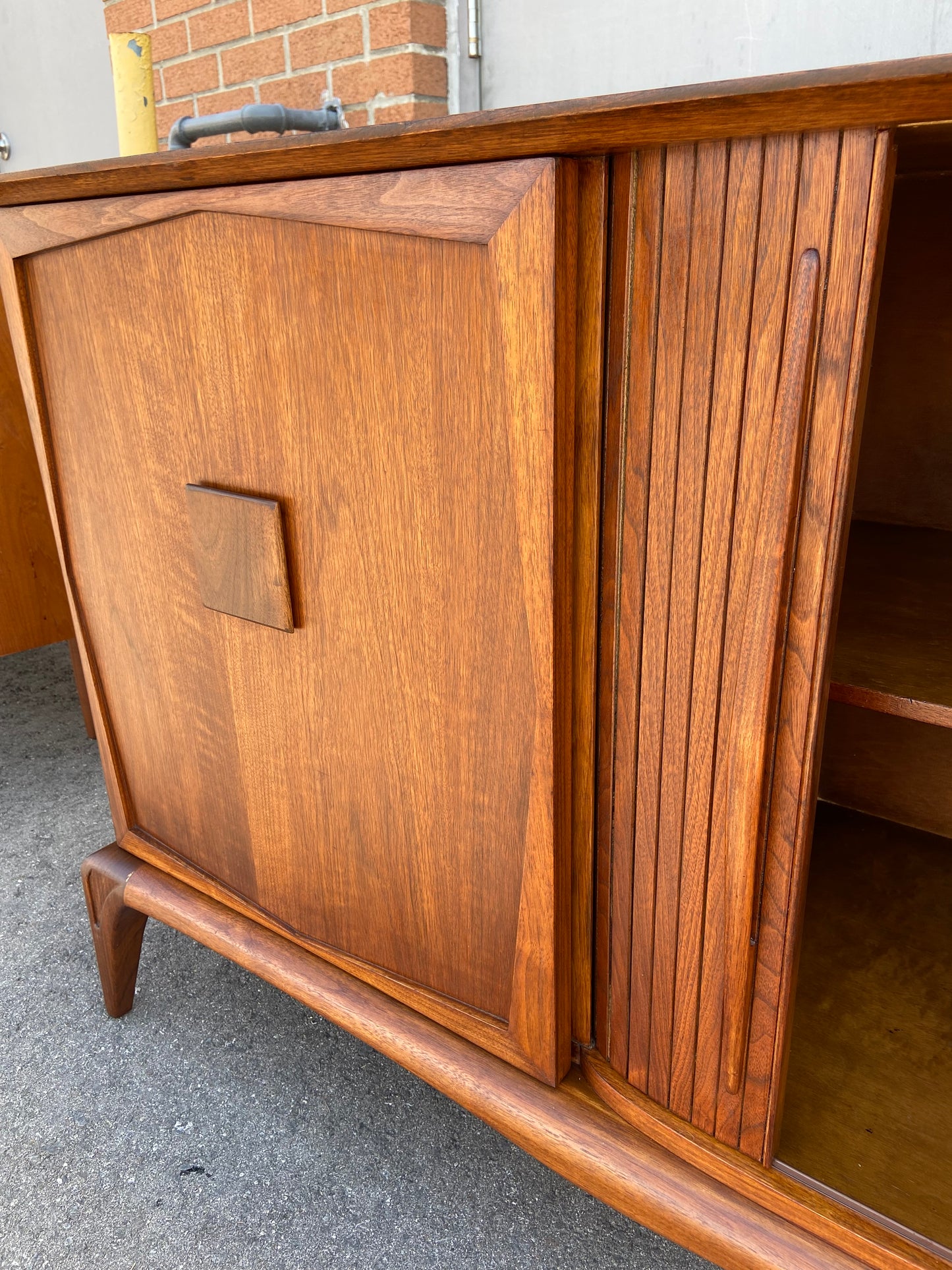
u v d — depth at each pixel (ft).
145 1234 2.29
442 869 1.89
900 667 1.63
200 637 2.17
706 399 1.30
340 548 1.77
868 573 2.19
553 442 1.38
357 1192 2.40
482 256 1.37
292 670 1.99
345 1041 2.91
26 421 4.20
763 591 1.30
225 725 2.23
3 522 4.23
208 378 1.86
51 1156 2.51
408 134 1.35
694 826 1.50
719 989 1.56
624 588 1.48
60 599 4.53
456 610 1.63
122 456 2.15
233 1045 2.90
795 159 1.13
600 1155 1.77
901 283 2.35
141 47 3.21
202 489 1.96
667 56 3.15
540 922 1.71
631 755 1.57
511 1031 1.89
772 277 1.19
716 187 1.20
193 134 3.63
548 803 1.60
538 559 1.46
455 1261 2.22
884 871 2.56
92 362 2.10
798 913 1.44
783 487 1.24
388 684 1.81
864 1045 1.94
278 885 2.31
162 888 2.61
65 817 4.24
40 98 6.85
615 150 1.25
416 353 1.51
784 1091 1.64
